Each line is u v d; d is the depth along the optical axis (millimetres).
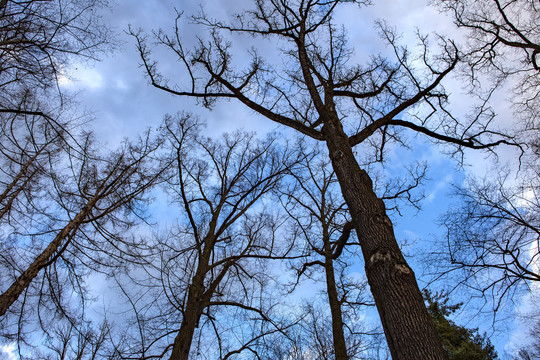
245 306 9023
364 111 8211
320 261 9773
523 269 8891
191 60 8461
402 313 3076
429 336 2883
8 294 6250
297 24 8359
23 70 5480
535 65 9297
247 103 7441
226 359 8141
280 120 6887
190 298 7914
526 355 13617
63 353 9812
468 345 14492
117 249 8227
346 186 4668
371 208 4168
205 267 8828
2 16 4891
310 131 6359
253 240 10844
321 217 10781
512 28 9523
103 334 9812
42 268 7078
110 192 9109
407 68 7453
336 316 7824
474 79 9727
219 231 9773
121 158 9773
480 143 7242
